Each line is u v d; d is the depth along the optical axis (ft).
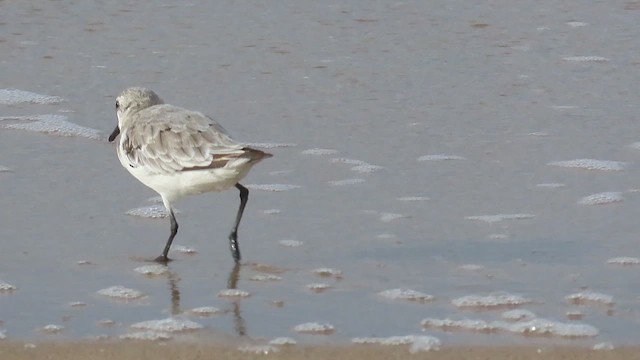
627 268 37.93
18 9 71.15
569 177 47.60
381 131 53.16
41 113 54.95
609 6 73.92
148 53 64.13
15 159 49.03
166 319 33.27
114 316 33.73
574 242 40.47
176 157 37.60
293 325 33.06
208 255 39.40
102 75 60.49
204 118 38.50
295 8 72.69
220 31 68.03
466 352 31.19
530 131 53.26
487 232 41.63
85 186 46.19
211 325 33.01
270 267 38.17
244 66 62.18
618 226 42.04
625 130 53.36
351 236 41.24
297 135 52.49
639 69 62.69
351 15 71.41
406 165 49.03
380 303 34.86
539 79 60.95
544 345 31.63
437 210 43.98
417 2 74.23
